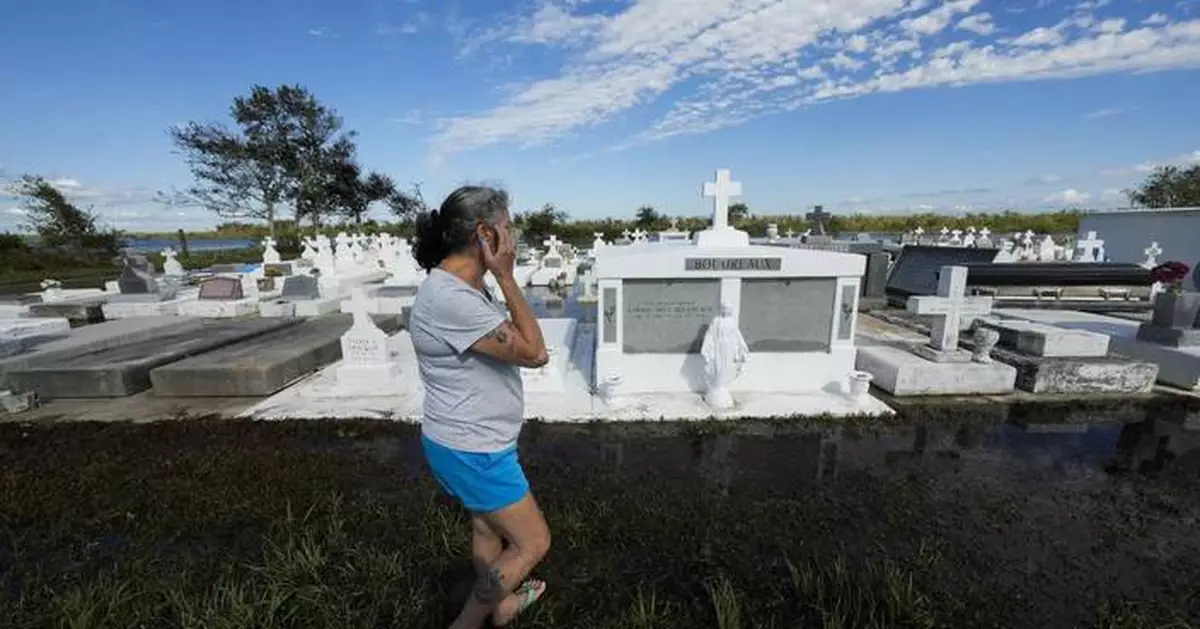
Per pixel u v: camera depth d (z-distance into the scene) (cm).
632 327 529
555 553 280
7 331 638
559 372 588
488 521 184
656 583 258
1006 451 414
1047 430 455
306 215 3856
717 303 523
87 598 234
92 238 2723
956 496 344
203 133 3272
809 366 536
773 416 476
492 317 156
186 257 2991
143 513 324
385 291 1160
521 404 174
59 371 538
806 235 1788
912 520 314
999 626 229
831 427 459
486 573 183
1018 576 263
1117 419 479
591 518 311
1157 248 1195
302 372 605
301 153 3612
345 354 557
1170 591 253
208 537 300
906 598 234
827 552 282
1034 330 589
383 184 4047
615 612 239
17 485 359
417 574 260
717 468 385
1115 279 962
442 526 297
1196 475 375
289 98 3438
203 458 399
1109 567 271
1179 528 307
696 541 291
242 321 839
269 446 427
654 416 476
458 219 160
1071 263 996
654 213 3941
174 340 688
